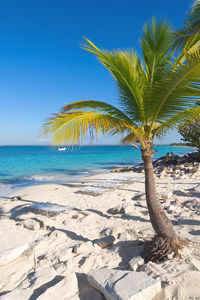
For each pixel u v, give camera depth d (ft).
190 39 11.68
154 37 11.05
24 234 17.28
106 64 11.23
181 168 47.21
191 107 11.02
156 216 11.79
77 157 146.92
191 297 8.07
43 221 19.17
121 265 11.62
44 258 13.02
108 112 12.18
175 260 10.68
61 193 33.45
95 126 11.39
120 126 12.99
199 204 21.09
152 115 11.67
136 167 61.77
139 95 11.05
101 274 9.51
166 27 10.89
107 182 36.81
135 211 21.02
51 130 10.45
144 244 12.72
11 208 26.02
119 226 16.37
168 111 11.43
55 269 11.51
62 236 16.21
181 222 16.87
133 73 11.44
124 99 11.96
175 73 9.63
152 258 11.09
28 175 59.47
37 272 10.93
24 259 13.14
